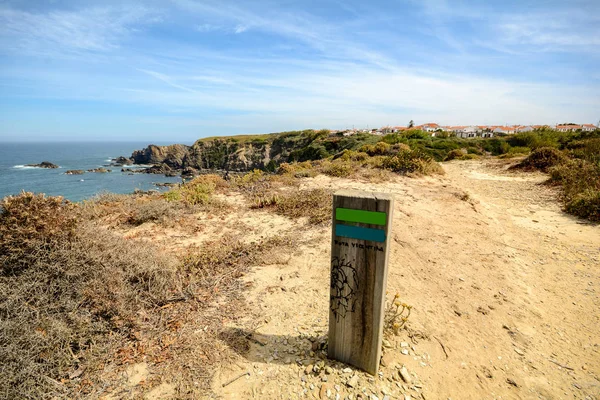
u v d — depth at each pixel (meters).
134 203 7.31
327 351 2.74
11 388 2.17
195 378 2.45
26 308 2.64
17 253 3.04
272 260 4.54
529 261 5.15
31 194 3.53
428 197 8.78
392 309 3.41
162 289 3.49
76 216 3.77
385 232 2.28
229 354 2.70
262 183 10.03
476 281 4.36
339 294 2.54
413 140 41.03
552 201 9.40
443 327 3.30
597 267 4.96
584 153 15.26
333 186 9.73
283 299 3.57
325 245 5.12
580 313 3.78
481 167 18.64
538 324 3.54
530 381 2.74
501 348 3.12
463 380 2.67
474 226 6.65
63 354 2.46
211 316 3.20
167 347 2.75
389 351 2.84
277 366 2.62
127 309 3.05
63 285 2.99
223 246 5.11
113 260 3.48
